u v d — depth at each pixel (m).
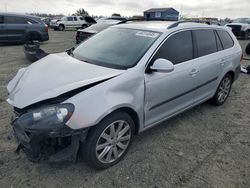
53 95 2.72
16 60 9.66
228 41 5.22
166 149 3.66
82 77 3.00
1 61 9.40
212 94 4.93
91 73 3.10
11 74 7.39
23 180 2.92
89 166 3.18
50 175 3.02
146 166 3.26
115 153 3.19
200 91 4.47
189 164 3.34
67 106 2.66
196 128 4.33
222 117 4.81
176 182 3.00
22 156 3.31
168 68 3.22
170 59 3.71
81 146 2.95
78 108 2.68
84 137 2.80
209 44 4.59
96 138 2.90
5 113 4.55
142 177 3.06
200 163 3.37
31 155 2.79
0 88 5.96
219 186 2.96
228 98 5.88
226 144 3.88
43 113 2.65
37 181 2.92
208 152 3.64
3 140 3.66
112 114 2.98
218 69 4.78
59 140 2.78
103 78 2.98
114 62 3.43
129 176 3.07
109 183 2.94
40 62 3.71
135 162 3.33
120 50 3.62
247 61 10.80
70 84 2.86
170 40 3.74
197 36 4.30
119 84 3.00
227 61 5.00
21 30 13.86
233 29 21.02
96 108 2.76
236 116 4.88
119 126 3.12
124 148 3.30
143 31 3.86
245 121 4.68
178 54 3.86
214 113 4.98
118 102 2.94
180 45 3.91
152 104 3.50
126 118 3.15
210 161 3.43
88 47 4.02
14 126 2.86
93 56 3.68
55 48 13.38
